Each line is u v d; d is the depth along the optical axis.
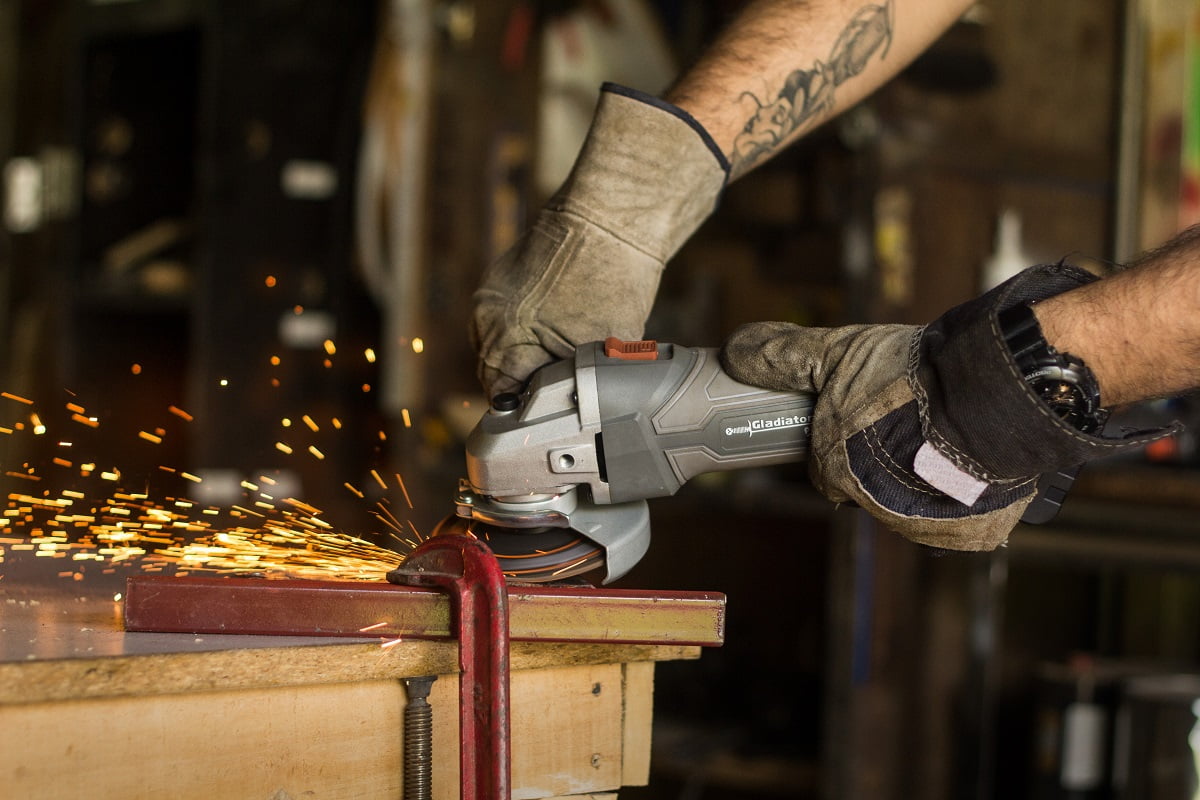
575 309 1.08
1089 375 0.87
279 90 2.88
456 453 2.67
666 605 0.96
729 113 1.11
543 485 1.03
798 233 2.67
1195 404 2.21
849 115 2.15
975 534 0.95
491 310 1.10
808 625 2.94
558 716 1.04
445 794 0.98
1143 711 2.15
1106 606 2.68
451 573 0.92
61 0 4.08
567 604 0.93
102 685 0.79
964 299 2.35
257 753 0.88
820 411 0.96
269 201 2.89
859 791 2.20
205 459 2.84
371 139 2.71
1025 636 2.63
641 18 2.87
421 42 2.68
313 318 2.91
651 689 1.10
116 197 3.22
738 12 1.19
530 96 2.86
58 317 3.20
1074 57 2.47
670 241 1.11
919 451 0.91
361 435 2.90
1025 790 2.59
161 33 3.13
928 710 2.33
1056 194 2.45
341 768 0.92
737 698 2.77
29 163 4.15
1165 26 2.54
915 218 2.26
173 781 0.84
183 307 2.99
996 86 2.36
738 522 3.05
